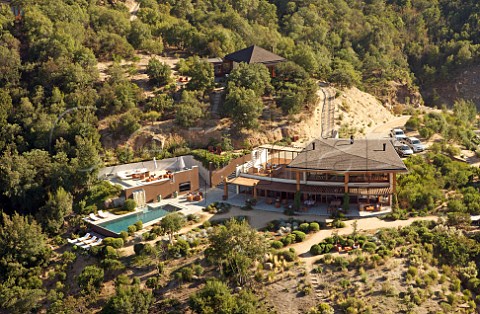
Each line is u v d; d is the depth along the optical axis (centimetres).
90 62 9481
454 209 6781
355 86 10912
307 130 8962
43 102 8825
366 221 6681
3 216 6575
